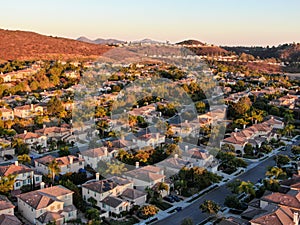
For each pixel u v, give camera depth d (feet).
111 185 216.95
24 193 210.38
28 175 237.45
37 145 319.47
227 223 178.60
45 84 586.45
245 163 287.28
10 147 300.61
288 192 214.48
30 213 192.85
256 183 255.29
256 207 204.44
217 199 228.02
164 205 217.56
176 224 195.21
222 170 281.95
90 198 211.82
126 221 196.95
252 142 336.70
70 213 196.34
